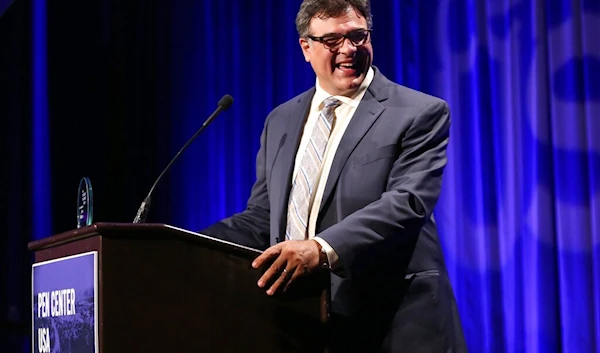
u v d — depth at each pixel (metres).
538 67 6.21
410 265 3.65
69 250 2.95
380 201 3.40
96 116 8.12
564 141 6.09
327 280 3.11
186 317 2.81
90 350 2.72
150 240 2.78
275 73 7.71
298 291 3.06
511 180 6.31
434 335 3.56
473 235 6.48
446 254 6.58
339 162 3.71
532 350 6.14
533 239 6.16
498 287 6.35
